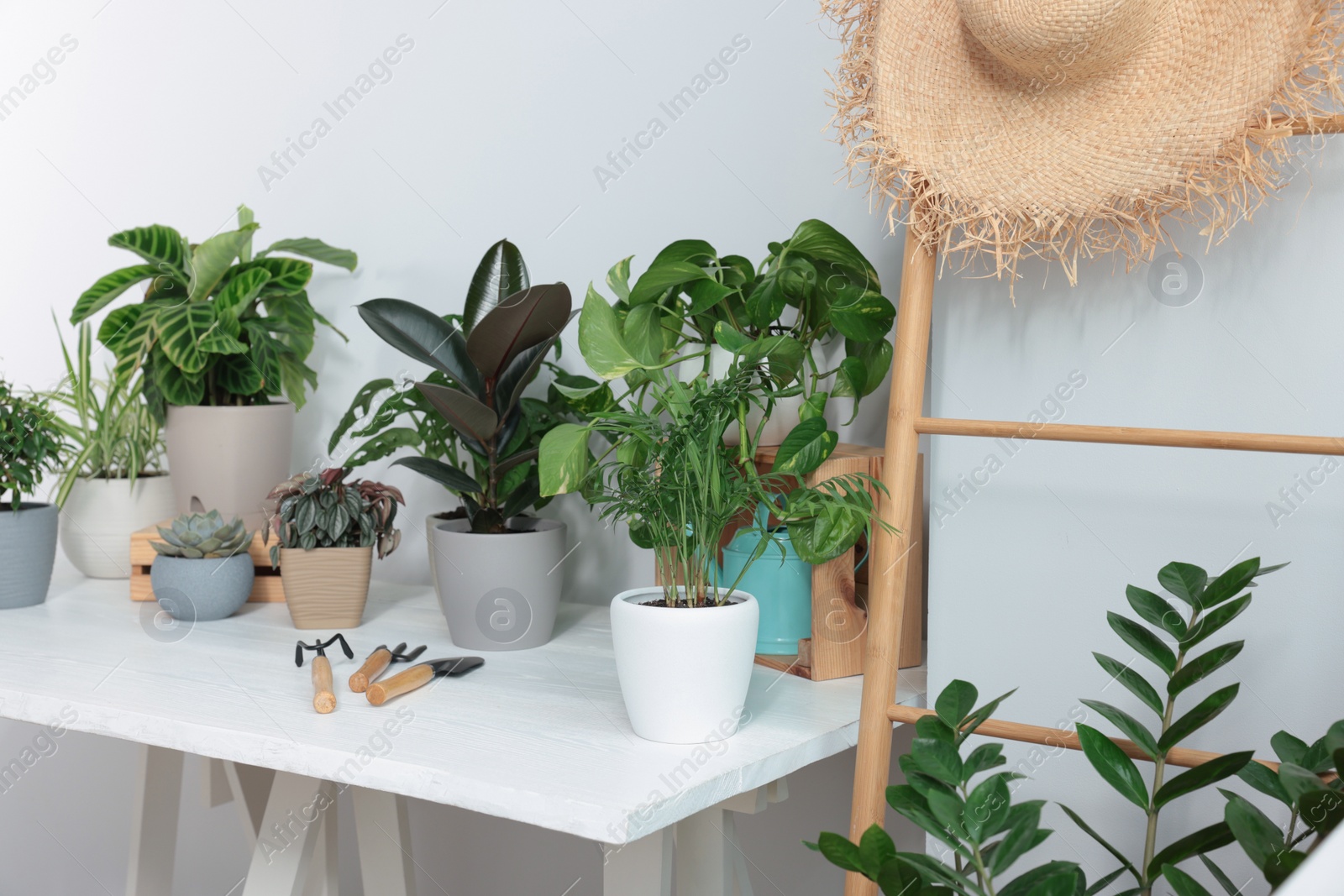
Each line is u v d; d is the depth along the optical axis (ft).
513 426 4.00
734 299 3.74
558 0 4.75
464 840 5.20
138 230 5.01
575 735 2.93
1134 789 2.45
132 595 4.69
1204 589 2.61
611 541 4.68
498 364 3.83
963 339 3.30
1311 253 2.79
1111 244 3.00
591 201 4.70
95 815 6.51
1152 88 2.65
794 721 3.08
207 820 6.19
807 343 3.65
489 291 4.22
